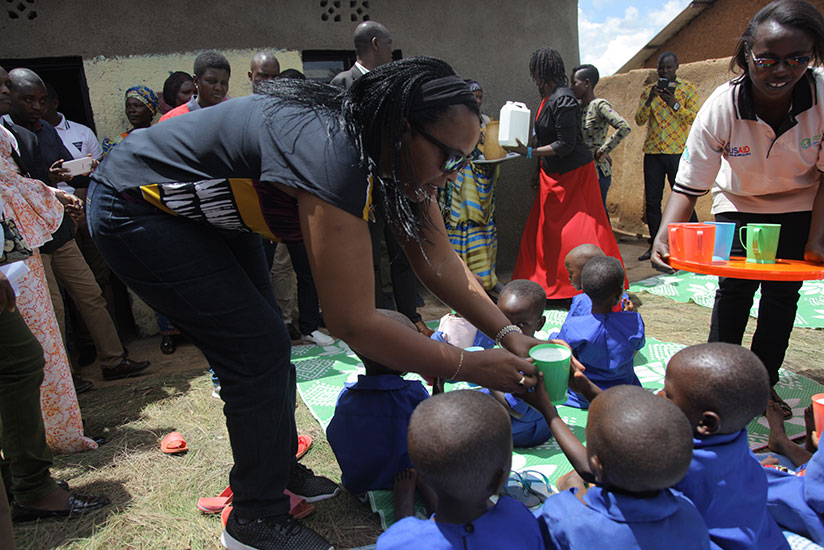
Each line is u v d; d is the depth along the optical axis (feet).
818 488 5.93
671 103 20.33
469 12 18.66
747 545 5.37
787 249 9.27
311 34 16.88
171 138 5.62
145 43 15.26
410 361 5.51
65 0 14.57
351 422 7.67
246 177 5.36
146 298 5.96
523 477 7.95
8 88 10.16
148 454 9.32
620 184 28.09
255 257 7.11
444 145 4.99
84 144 14.53
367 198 5.08
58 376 9.01
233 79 16.19
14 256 6.76
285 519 6.59
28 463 7.52
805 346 12.76
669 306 15.97
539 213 16.60
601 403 4.91
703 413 5.40
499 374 5.85
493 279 16.90
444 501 4.89
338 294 5.10
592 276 9.14
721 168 9.36
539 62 15.79
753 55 7.73
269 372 6.14
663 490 4.93
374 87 5.00
